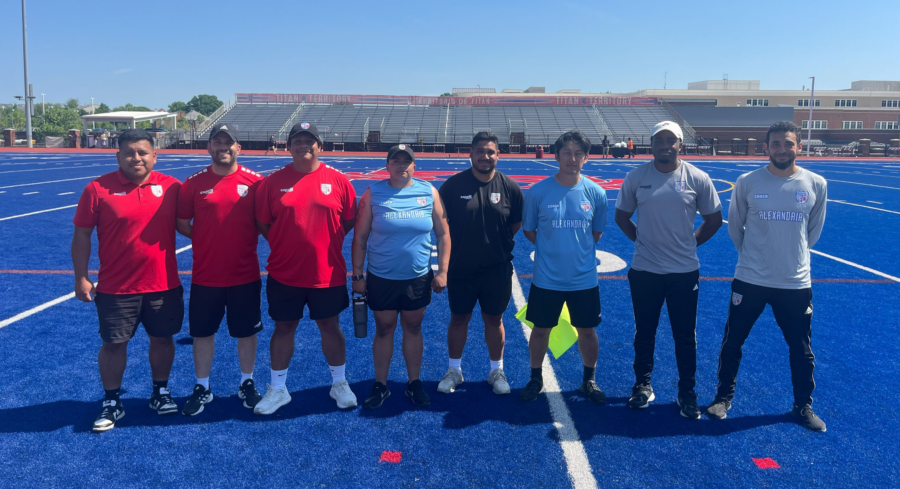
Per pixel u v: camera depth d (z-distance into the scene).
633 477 2.81
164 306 3.32
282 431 3.23
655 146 3.36
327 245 3.37
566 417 3.42
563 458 2.97
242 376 3.59
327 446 3.08
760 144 40.41
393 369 4.14
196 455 2.98
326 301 3.40
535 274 3.60
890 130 49.97
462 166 25.33
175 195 3.36
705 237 3.53
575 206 3.48
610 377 4.00
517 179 18.95
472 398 3.68
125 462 2.91
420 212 3.45
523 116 44.75
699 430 3.27
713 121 45.06
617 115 45.22
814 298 5.80
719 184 18.83
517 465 2.90
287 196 3.28
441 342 4.66
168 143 38.97
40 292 5.77
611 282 6.44
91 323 4.92
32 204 11.79
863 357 4.30
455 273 3.62
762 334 4.76
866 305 5.57
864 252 8.01
